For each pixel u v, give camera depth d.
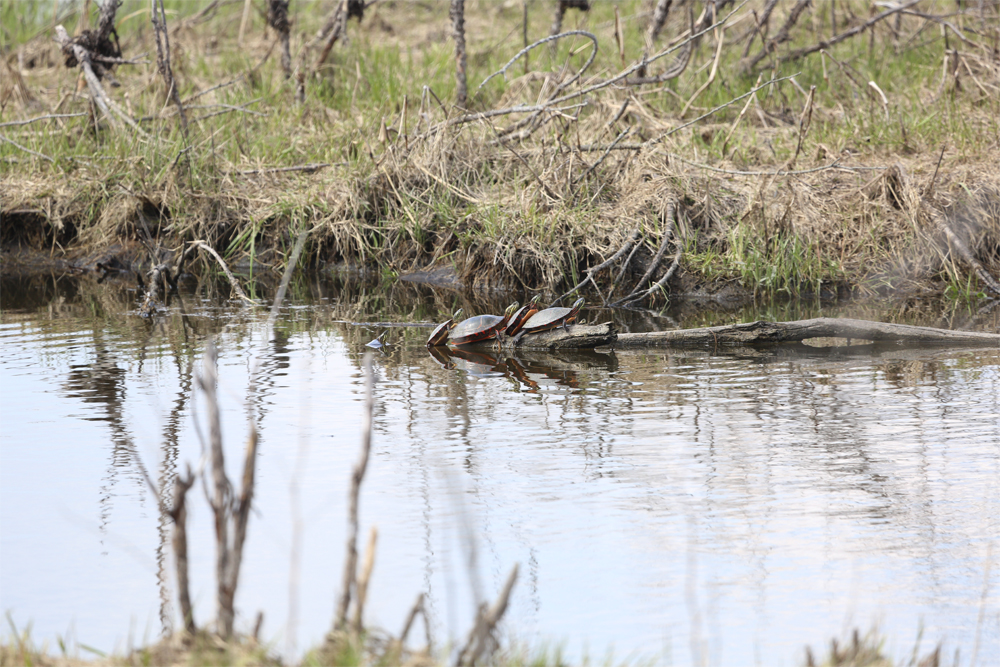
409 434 9.28
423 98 18.61
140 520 7.48
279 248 18.11
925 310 14.28
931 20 21.92
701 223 16.64
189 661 5.04
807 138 18.44
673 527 7.23
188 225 17.95
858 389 10.51
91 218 18.56
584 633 5.89
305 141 19.77
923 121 18.11
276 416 9.86
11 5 27.14
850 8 23.72
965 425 9.25
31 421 9.73
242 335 13.37
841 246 16.05
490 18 27.05
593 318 14.32
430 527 7.29
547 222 16.30
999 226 15.87
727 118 19.78
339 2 21.84
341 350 12.53
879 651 5.34
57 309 15.11
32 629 6.00
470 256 16.69
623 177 17.36
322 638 5.77
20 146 18.89
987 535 7.05
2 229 18.77
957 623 5.98
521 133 18.27
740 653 5.67
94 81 19.59
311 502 7.78
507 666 5.05
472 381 11.12
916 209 15.80
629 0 27.00
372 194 18.11
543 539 7.07
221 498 5.13
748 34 22.36
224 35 26.78
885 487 7.89
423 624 5.97
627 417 9.70
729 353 12.30
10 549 7.04
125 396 10.54
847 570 6.60
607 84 18.12
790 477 8.10
